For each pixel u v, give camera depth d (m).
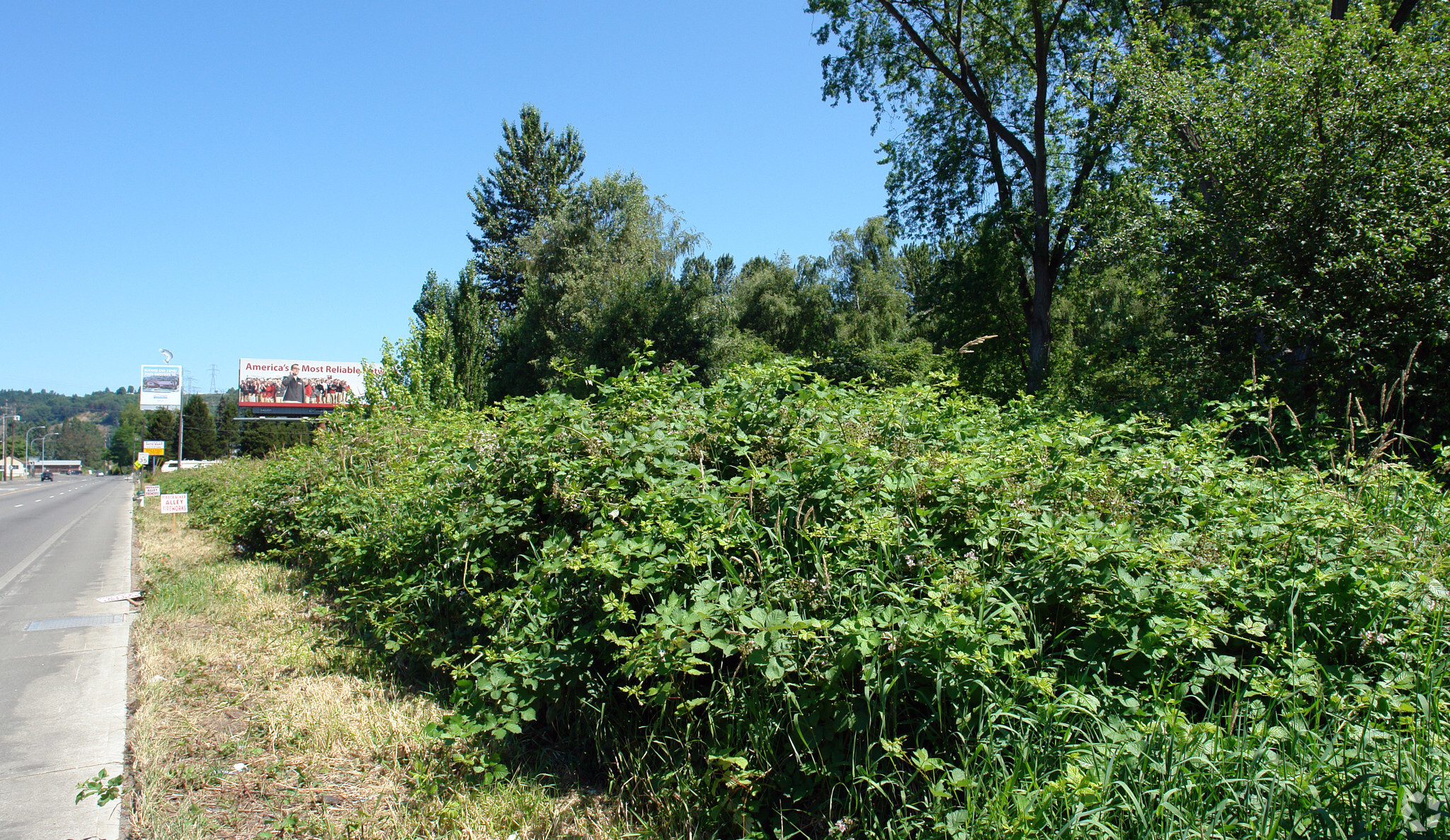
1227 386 8.95
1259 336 9.05
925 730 2.76
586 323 32.03
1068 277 21.42
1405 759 2.34
